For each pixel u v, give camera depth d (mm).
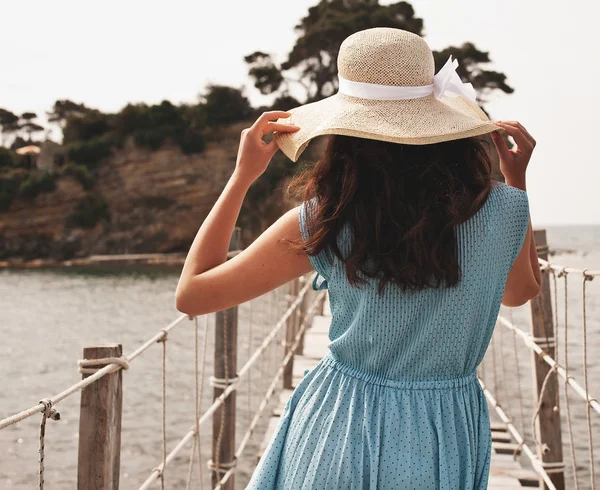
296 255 1399
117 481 2195
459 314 1361
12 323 31188
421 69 1367
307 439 1427
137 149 67938
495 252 1372
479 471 1427
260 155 1458
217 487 3770
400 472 1354
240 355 16672
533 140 1605
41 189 65438
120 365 2150
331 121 1352
